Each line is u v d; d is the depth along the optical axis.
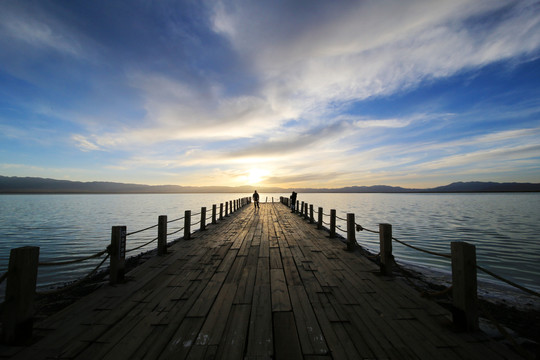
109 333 3.10
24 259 2.98
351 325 3.31
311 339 2.98
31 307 3.03
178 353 2.70
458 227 23.00
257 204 25.83
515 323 4.52
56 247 14.93
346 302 4.03
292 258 6.77
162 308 3.79
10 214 41.81
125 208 60.78
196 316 3.54
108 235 19.61
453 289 3.37
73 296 5.73
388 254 5.35
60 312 3.65
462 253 3.22
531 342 3.62
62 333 3.10
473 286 3.17
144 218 35.16
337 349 2.78
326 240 9.24
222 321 3.40
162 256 6.97
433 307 3.85
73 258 12.21
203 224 11.62
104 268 9.95
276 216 17.98
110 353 2.71
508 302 5.86
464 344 2.89
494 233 19.44
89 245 15.51
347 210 47.12
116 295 4.29
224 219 16.19
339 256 6.97
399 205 66.50
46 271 9.73
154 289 4.57
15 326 2.87
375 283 4.89
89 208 60.78
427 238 17.27
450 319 3.47
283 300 4.10
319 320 3.44
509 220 29.14
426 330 3.20
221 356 2.65
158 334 3.07
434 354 2.71
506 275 9.26
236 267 5.96
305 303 3.98
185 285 4.78
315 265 6.13
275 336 3.04
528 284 8.09
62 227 24.75
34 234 20.16
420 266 9.94
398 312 3.68
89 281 7.62
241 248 7.95
